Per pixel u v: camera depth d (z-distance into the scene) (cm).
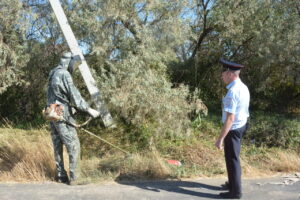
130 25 665
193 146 626
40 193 409
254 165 554
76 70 686
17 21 644
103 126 710
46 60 783
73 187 436
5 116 821
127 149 618
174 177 491
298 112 873
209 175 503
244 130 398
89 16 633
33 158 503
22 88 803
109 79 619
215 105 879
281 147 645
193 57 895
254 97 870
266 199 396
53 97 437
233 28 752
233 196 394
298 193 418
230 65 388
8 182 456
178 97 619
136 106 624
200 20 850
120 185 449
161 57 683
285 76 806
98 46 641
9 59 673
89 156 594
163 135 629
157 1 645
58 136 452
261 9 757
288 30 722
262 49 734
